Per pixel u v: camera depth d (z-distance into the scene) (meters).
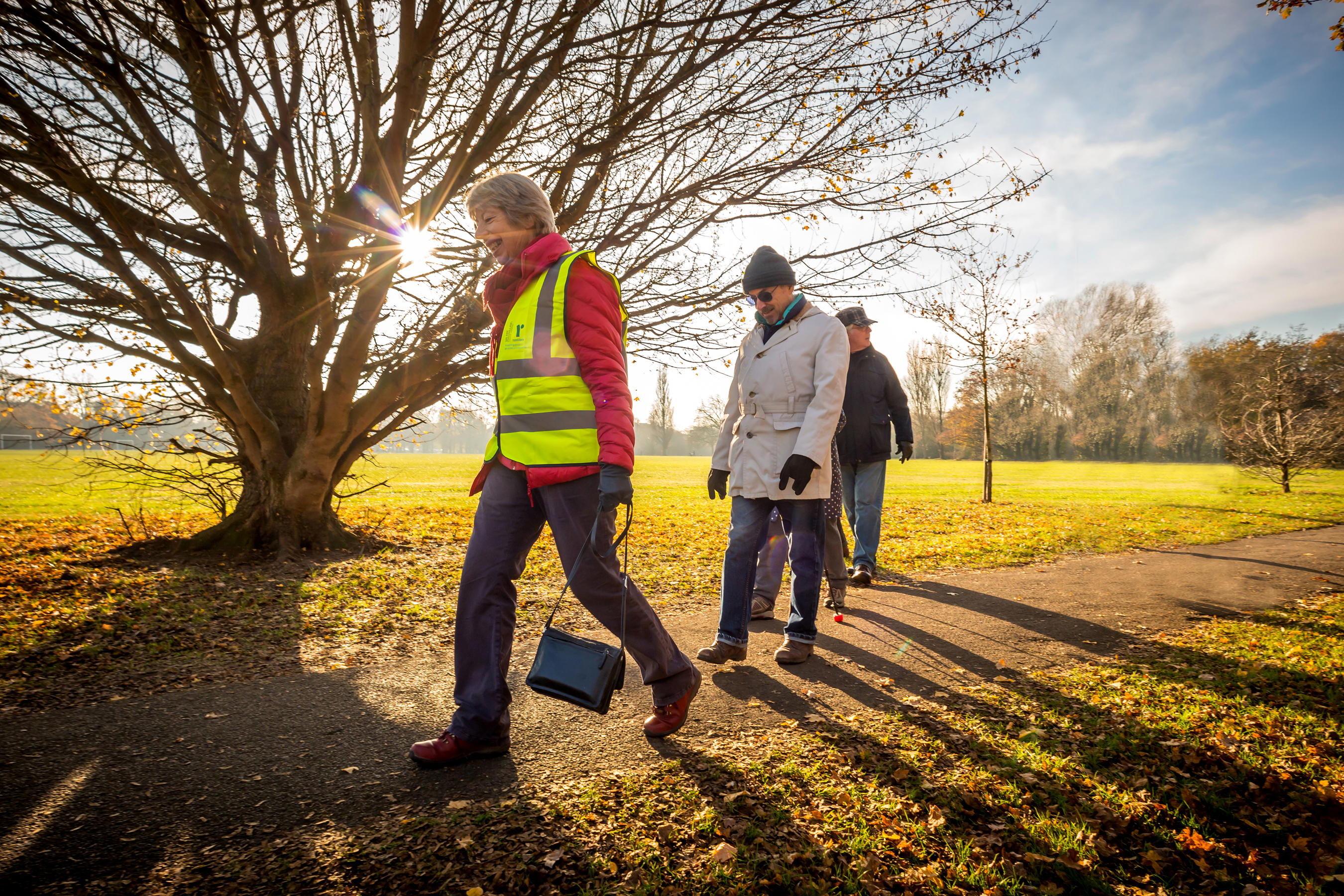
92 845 1.73
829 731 2.54
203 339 5.39
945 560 6.86
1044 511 12.87
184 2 3.84
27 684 2.92
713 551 7.56
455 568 5.94
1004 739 2.49
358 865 1.67
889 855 1.78
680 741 2.45
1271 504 14.96
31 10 3.51
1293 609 4.68
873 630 4.08
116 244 5.01
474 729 2.20
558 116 5.56
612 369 2.16
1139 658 3.53
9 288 5.68
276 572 5.49
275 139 4.94
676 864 1.71
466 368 6.43
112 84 4.05
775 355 3.44
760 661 3.48
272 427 6.14
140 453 7.00
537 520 2.33
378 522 9.88
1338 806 2.03
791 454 3.27
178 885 1.58
